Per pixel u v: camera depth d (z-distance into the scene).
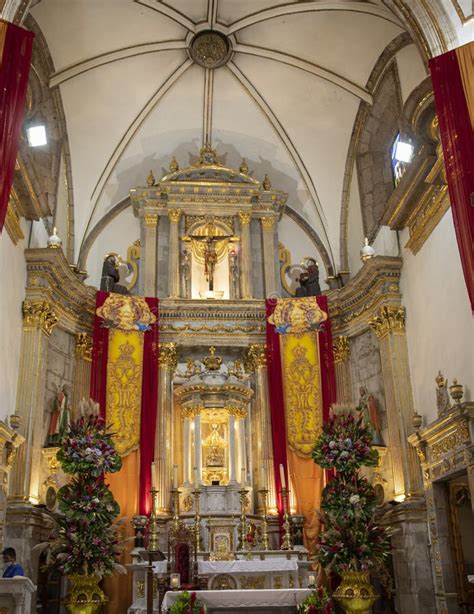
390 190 17.58
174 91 18.48
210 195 19.39
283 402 16.98
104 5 15.69
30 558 13.22
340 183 19.48
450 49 12.16
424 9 12.38
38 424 14.52
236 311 18.11
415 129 13.60
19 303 14.68
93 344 16.75
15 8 11.48
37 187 14.51
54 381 15.96
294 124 19.16
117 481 15.74
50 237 16.27
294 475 16.34
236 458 16.39
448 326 13.47
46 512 13.60
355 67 17.19
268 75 18.19
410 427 14.94
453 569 13.12
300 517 14.98
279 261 19.80
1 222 10.49
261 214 19.67
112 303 17.16
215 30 17.03
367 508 12.02
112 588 14.74
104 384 16.45
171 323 17.88
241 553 14.10
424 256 14.87
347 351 17.69
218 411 16.83
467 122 11.16
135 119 18.72
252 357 17.84
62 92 17.25
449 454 12.79
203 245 19.30
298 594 11.56
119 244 19.69
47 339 15.30
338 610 12.41
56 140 17.84
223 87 18.55
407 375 15.48
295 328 17.61
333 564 11.72
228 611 11.60
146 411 16.53
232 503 15.74
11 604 8.76
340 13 15.88
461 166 11.09
